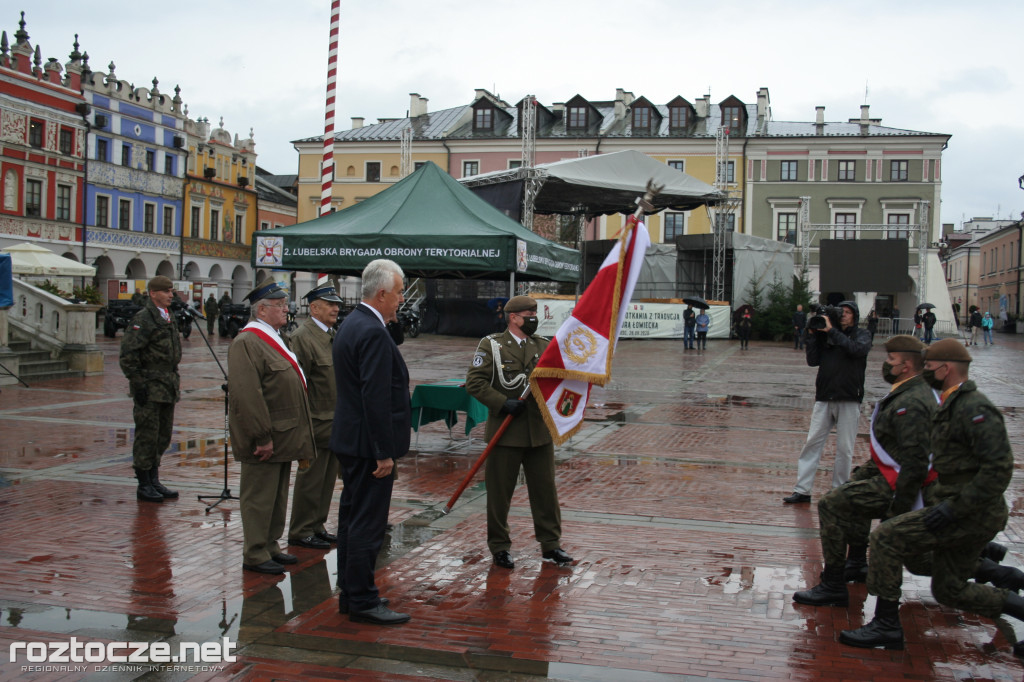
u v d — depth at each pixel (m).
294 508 6.48
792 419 13.95
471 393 5.92
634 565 6.00
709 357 28.98
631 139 55.81
